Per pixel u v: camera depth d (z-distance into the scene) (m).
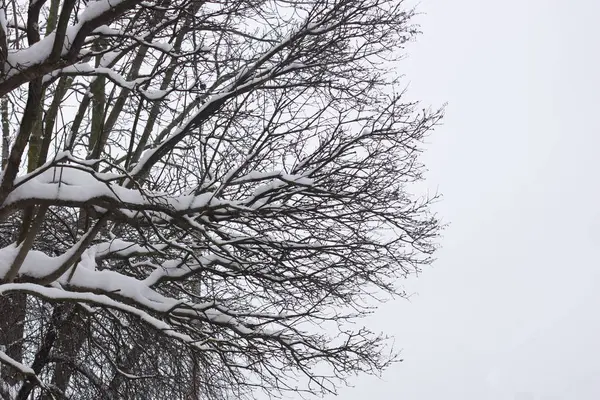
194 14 9.51
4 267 9.00
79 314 11.33
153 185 10.62
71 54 8.09
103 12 8.00
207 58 10.21
